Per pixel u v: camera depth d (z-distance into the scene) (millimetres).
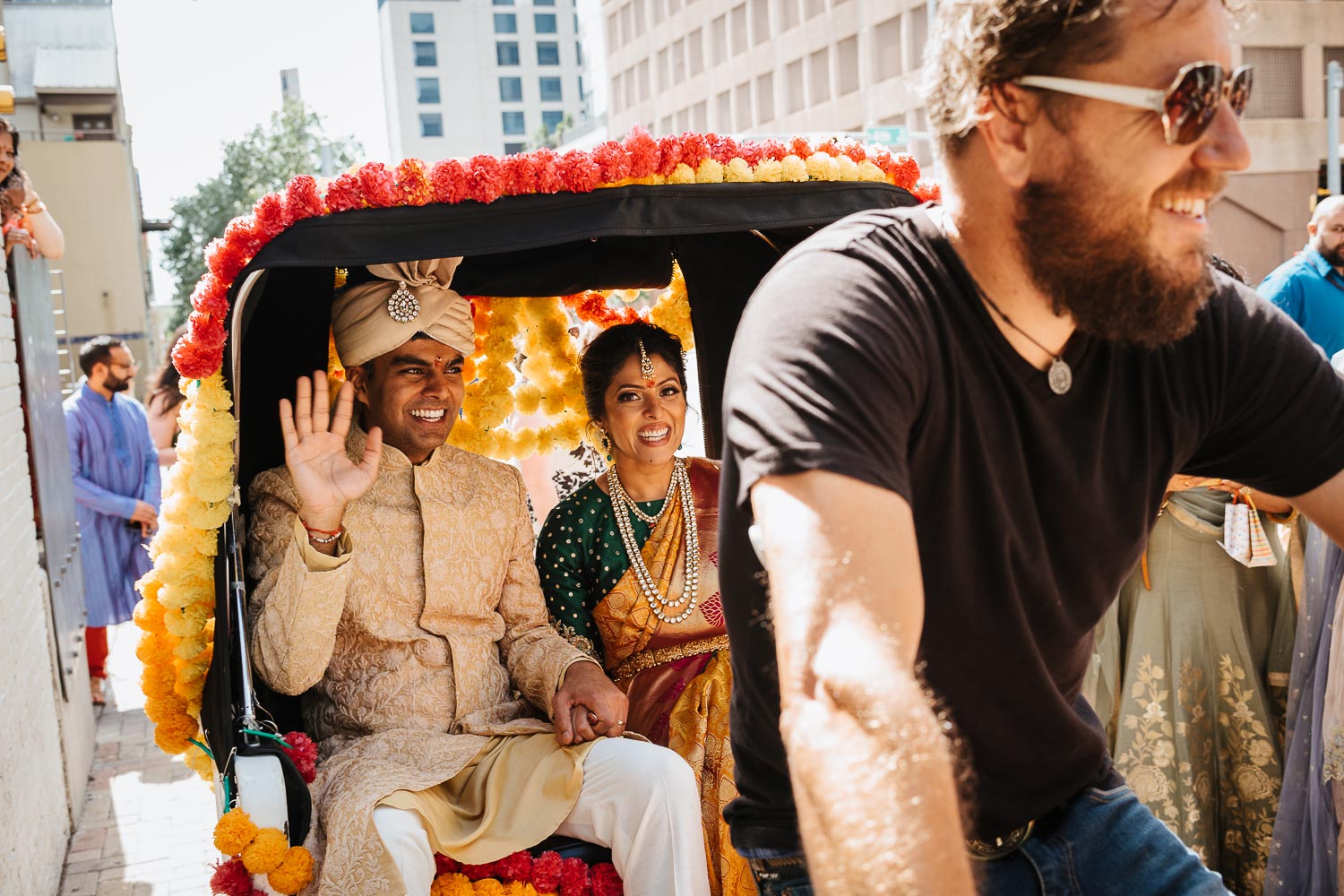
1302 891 3324
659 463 3375
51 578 4773
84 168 21062
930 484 1358
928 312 1351
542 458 4016
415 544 3109
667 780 2773
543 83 99750
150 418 7016
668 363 3373
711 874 3002
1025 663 1465
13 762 3633
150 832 4656
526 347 3904
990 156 1345
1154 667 3734
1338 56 28500
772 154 3000
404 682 3025
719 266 3707
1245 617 3770
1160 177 1276
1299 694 3371
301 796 2582
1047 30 1261
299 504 2975
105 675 6422
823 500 1151
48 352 5516
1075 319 1344
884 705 1016
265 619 2824
